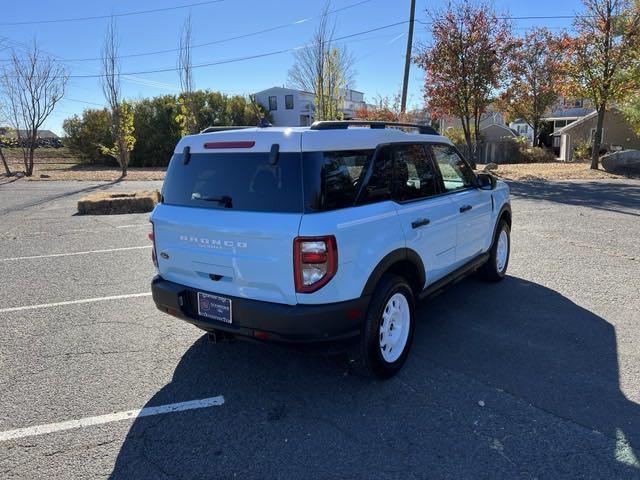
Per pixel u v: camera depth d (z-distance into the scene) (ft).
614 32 59.67
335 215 10.02
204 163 11.34
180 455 9.12
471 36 58.08
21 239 28.76
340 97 71.56
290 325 9.80
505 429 9.69
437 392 11.14
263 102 178.70
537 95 113.29
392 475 8.46
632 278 19.16
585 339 13.74
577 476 8.33
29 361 12.98
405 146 12.86
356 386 11.51
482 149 100.78
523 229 28.84
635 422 9.82
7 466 8.85
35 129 78.84
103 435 9.77
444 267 14.23
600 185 53.01
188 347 13.83
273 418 10.28
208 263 10.94
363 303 10.56
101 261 23.39
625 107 74.49
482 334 14.23
